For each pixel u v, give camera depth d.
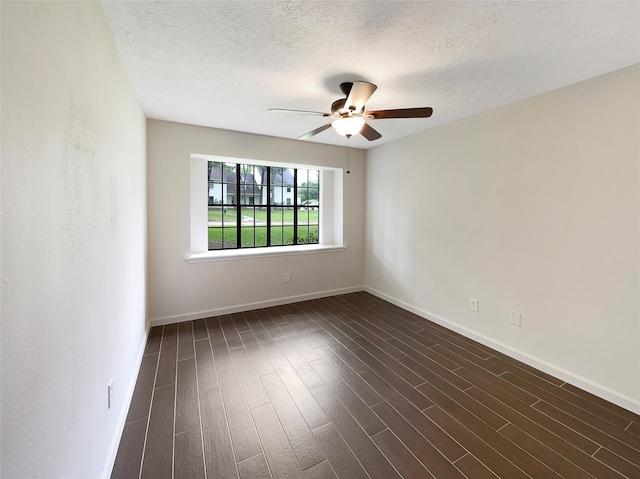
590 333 2.04
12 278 0.65
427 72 1.96
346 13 1.39
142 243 2.62
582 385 2.08
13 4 0.65
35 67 0.74
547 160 2.25
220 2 1.31
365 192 4.50
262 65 1.89
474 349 2.69
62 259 0.90
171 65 1.89
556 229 2.21
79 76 1.04
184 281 3.28
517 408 1.88
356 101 1.90
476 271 2.84
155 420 1.75
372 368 2.35
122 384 1.74
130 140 2.03
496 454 1.52
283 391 2.05
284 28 1.51
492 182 2.66
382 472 1.41
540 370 2.33
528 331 2.42
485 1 1.30
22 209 0.69
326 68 1.93
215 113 2.81
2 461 0.61
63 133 0.91
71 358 0.97
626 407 1.87
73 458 0.99
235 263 3.58
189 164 3.21
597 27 1.48
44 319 0.79
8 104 0.63
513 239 2.50
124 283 1.81
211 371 2.29
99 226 1.28
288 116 2.89
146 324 2.92
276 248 4.18
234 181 4.14
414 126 3.20
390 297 4.03
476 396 2.00
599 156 1.96
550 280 2.26
